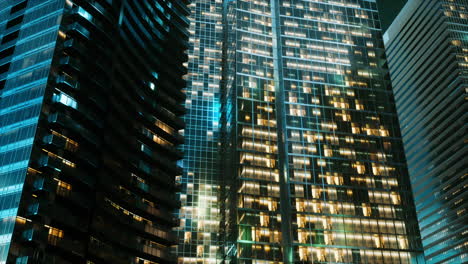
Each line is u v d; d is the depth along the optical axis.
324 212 116.75
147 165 90.75
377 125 133.25
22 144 69.00
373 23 152.88
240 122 125.06
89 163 75.12
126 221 82.50
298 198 117.00
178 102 108.81
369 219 118.75
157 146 96.75
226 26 149.38
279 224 114.12
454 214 195.50
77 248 70.06
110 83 83.44
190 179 126.56
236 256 107.38
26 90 74.88
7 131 71.31
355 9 154.12
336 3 153.38
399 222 120.19
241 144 122.12
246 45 138.25
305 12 148.25
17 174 66.19
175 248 115.94
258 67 135.50
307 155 123.56
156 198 91.62
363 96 137.50
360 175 124.31
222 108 137.88
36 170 67.50
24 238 62.09
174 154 100.25
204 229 120.31
